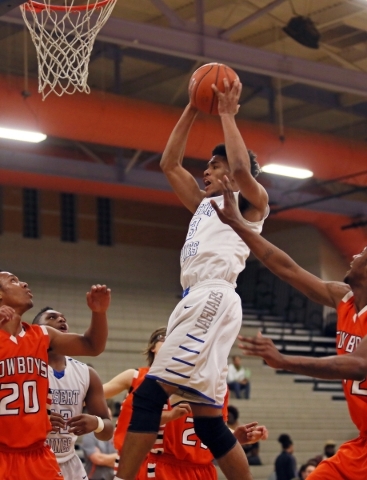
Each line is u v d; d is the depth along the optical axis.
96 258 23.09
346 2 13.20
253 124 15.24
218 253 4.26
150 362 5.81
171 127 13.91
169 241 24.66
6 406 4.27
